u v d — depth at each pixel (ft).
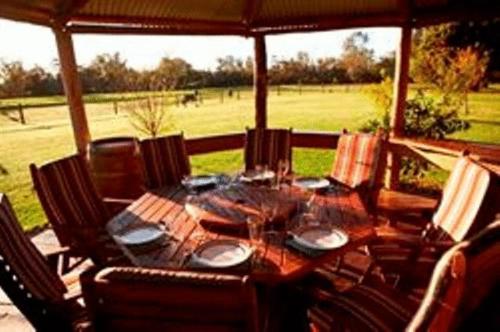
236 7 15.89
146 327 4.41
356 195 9.47
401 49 14.99
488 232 3.74
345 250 6.79
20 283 5.90
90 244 8.00
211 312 4.15
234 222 7.64
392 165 15.48
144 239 7.17
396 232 9.95
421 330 3.73
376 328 6.13
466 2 13.52
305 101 48.65
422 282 7.73
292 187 9.96
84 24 13.42
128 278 4.09
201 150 16.30
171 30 15.56
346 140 12.64
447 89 19.43
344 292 7.17
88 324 6.24
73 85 13.23
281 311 7.92
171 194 9.88
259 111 17.71
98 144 13.43
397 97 15.46
